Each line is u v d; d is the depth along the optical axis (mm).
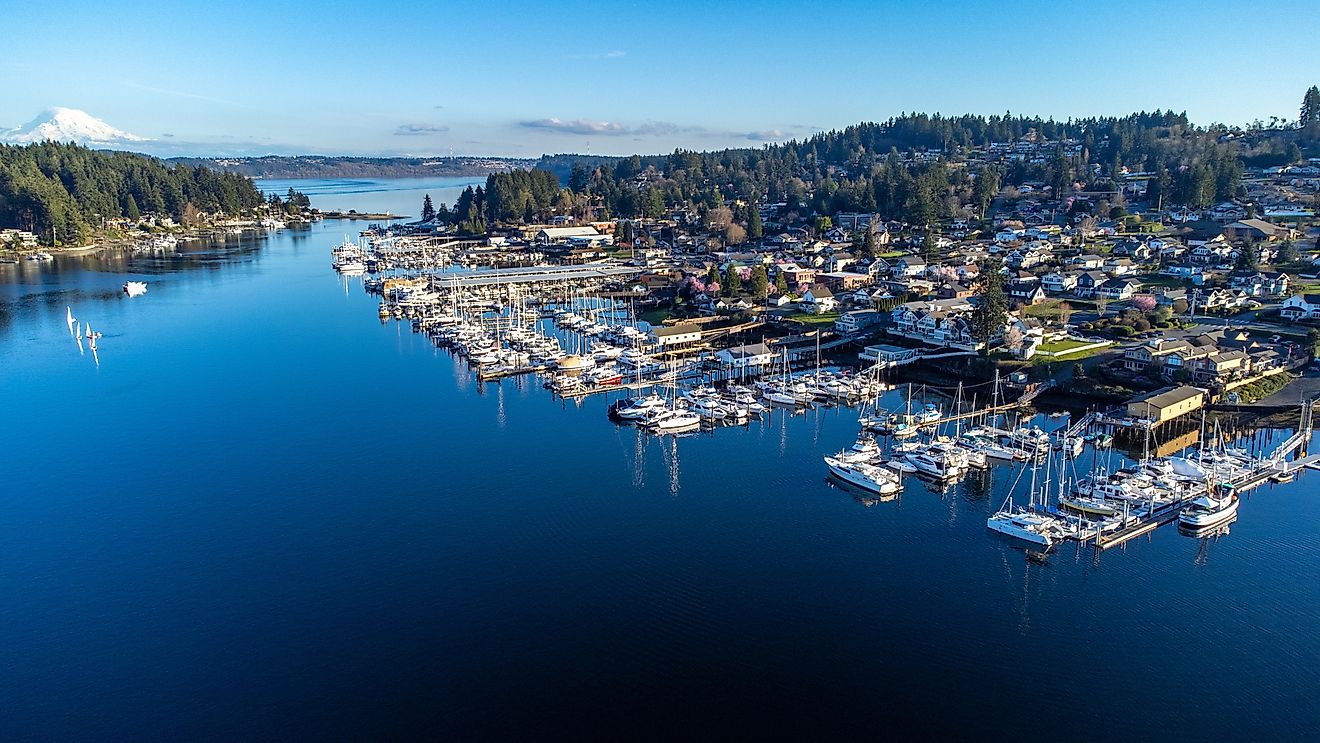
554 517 94750
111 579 82375
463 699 64562
